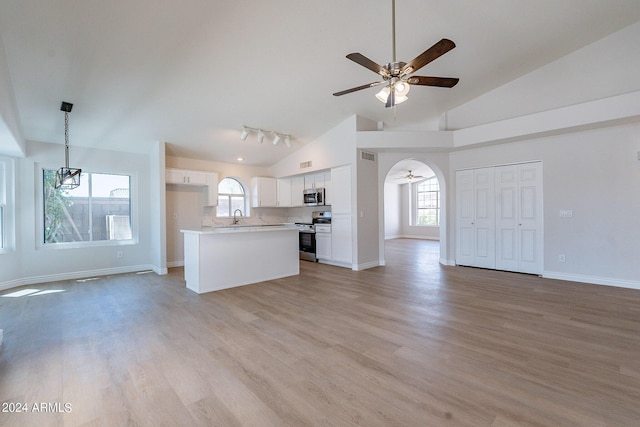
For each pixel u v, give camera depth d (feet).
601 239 14.01
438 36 11.33
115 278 16.62
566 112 13.62
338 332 8.95
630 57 12.48
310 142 21.13
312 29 10.30
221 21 9.37
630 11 11.31
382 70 8.65
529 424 5.00
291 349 7.89
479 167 18.01
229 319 10.14
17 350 7.95
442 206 19.86
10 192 14.82
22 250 15.14
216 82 12.74
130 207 18.83
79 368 7.01
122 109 13.74
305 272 17.83
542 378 6.38
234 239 14.55
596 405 5.46
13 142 12.16
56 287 14.61
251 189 24.21
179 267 20.10
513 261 16.89
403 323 9.59
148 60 10.67
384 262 20.11
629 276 13.38
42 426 5.07
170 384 6.33
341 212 19.15
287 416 5.30
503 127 15.49
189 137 17.87
